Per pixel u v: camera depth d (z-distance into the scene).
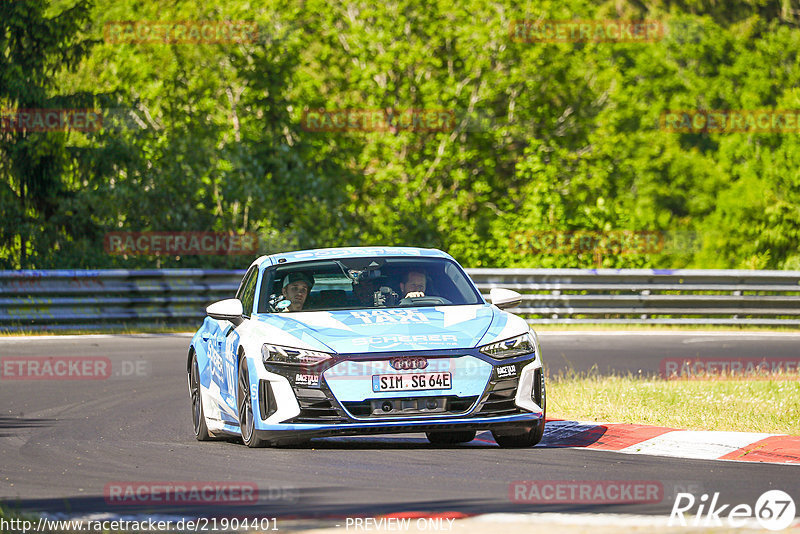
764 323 81.50
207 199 101.44
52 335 69.44
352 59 126.38
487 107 124.56
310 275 33.09
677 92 152.25
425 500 22.86
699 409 37.06
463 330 29.77
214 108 114.56
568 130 129.62
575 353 62.03
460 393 28.72
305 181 106.69
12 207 92.44
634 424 33.97
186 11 115.31
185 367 55.28
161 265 92.38
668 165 144.12
